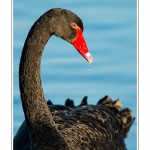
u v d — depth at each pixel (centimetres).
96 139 1307
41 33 1191
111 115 1435
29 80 1192
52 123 1177
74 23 1209
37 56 1192
